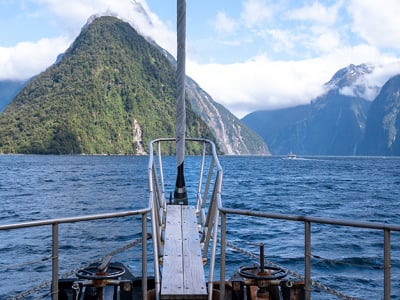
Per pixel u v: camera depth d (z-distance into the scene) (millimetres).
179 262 6297
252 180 63031
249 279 6488
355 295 11859
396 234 19250
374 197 41062
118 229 20422
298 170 100125
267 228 21156
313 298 11547
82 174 78125
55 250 5129
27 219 27328
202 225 8055
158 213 7418
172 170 76938
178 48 6344
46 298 11406
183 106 7117
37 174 78375
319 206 33719
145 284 5699
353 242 17938
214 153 7852
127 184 54188
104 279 6434
